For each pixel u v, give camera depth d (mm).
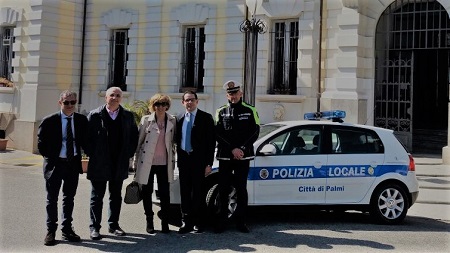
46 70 16500
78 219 7523
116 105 6547
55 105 16797
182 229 6777
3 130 17156
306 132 7555
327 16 13211
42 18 16312
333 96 12844
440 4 13758
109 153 6473
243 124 6852
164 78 15938
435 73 17141
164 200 6801
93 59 17375
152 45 16188
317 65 13281
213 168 7320
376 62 13922
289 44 13969
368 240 6543
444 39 14414
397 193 7609
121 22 16781
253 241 6371
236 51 14523
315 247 6125
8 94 17094
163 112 6801
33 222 7195
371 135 7758
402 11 14000
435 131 15734
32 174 12203
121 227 7082
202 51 15578
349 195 7441
